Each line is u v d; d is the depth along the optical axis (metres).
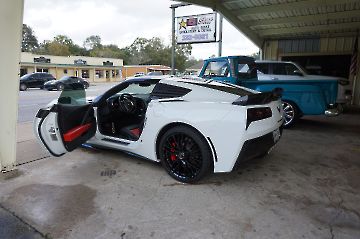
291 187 2.96
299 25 9.94
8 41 2.95
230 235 2.14
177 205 2.58
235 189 2.91
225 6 8.48
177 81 3.32
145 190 2.88
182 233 2.16
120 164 3.62
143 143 3.38
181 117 2.98
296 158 3.90
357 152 4.19
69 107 3.11
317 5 7.47
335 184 3.04
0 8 2.82
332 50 11.00
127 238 2.11
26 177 3.20
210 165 2.96
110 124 3.95
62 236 2.13
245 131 2.72
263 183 3.06
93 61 43.88
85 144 4.11
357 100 10.52
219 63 5.93
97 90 21.00
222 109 2.83
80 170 3.42
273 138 3.13
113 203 2.62
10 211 2.47
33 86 20.62
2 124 3.09
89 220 2.34
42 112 3.10
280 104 3.43
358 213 2.45
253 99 2.86
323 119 7.31
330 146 4.52
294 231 2.18
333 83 5.67
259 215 2.41
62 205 2.58
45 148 3.16
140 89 4.57
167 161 3.20
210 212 2.46
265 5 8.30
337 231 2.19
